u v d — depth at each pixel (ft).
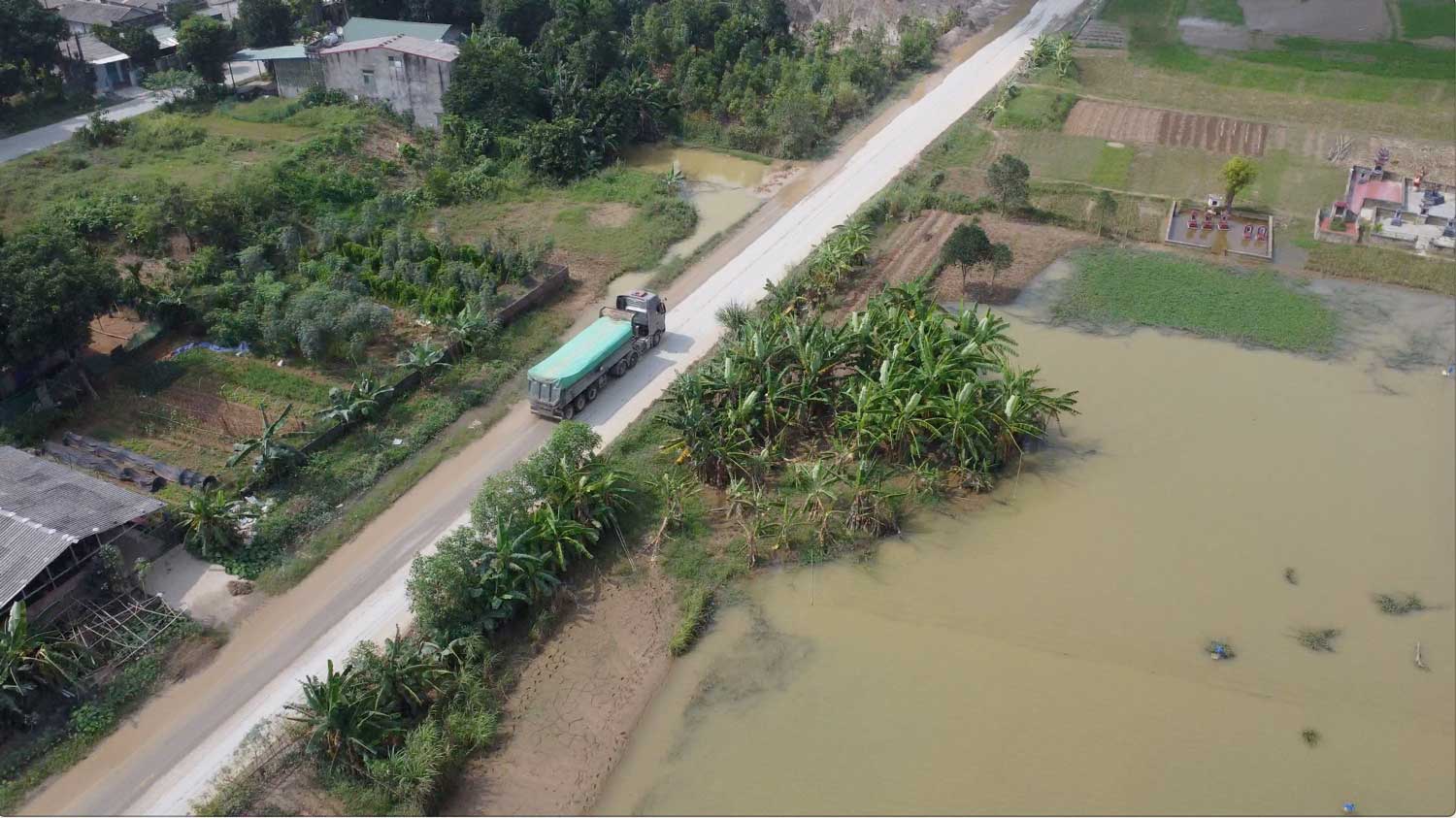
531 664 112.16
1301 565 125.49
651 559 125.80
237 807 95.04
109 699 104.73
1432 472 140.97
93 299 146.20
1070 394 142.41
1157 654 113.60
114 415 146.92
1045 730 104.83
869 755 102.37
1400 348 168.96
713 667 112.57
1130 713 106.63
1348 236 201.98
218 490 128.26
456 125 231.50
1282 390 158.40
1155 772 100.27
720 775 100.48
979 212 214.07
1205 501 135.85
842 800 97.91
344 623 115.03
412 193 211.20
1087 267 193.16
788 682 110.63
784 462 140.77
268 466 133.18
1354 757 101.91
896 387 139.44
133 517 117.70
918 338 144.46
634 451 142.41
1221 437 148.05
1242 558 126.62
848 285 185.37
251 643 112.47
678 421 135.03
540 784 99.55
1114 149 240.12
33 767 98.37
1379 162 230.48
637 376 159.84
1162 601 120.67
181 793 96.63
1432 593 121.19
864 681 110.52
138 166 219.00
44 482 121.29
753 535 126.72
